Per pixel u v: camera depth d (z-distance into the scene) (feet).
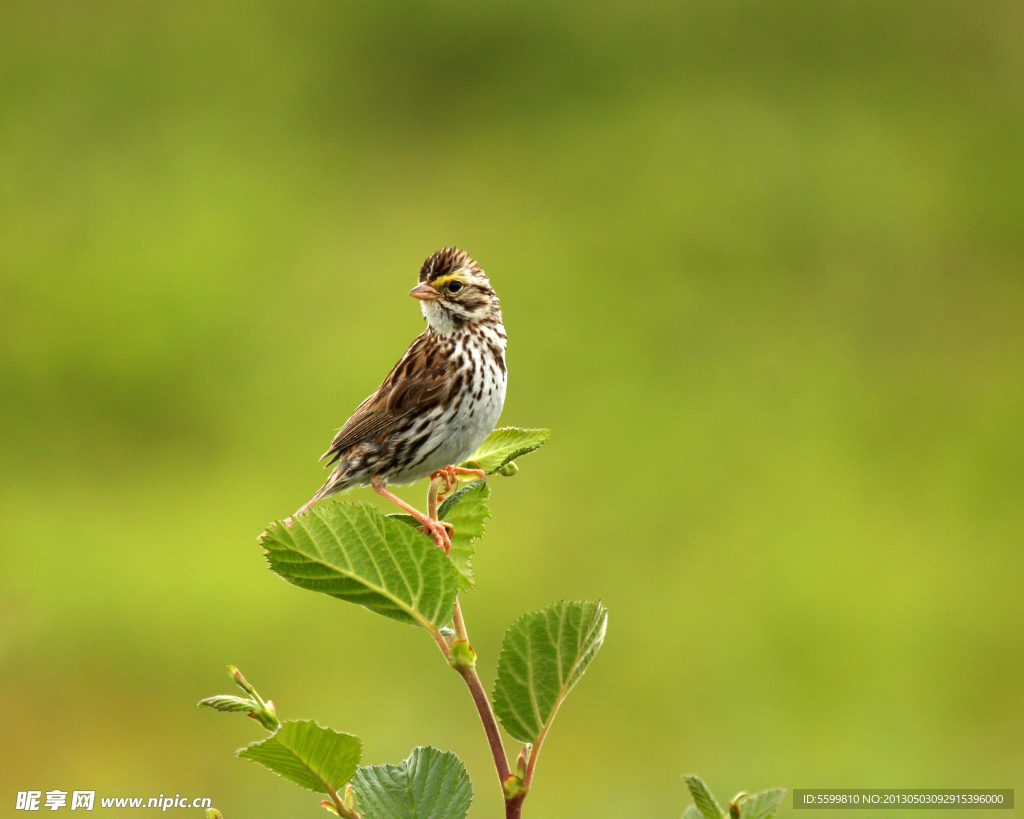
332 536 8.32
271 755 7.93
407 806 8.30
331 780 8.04
